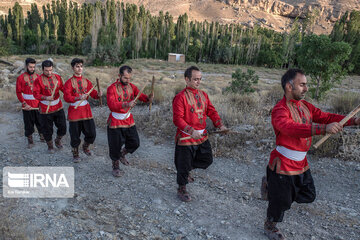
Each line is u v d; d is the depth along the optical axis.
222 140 7.40
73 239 3.49
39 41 76.94
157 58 79.50
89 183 5.20
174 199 4.78
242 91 14.97
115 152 5.46
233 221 4.18
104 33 50.38
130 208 4.38
